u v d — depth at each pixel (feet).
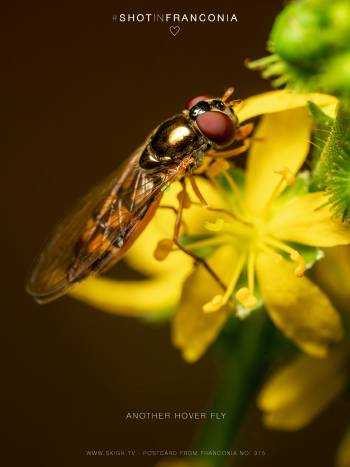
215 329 0.19
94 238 0.19
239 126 0.19
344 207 0.18
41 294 0.19
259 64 0.18
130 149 0.27
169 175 0.19
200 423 0.27
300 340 0.19
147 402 0.27
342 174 0.17
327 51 0.17
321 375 0.21
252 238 0.19
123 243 0.19
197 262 0.19
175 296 0.21
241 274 0.19
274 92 0.18
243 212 0.19
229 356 0.21
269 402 0.21
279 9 0.24
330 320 0.19
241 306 0.19
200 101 0.19
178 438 0.27
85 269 0.19
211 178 0.19
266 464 0.26
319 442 0.27
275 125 0.19
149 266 0.22
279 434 0.26
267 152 0.19
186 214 0.20
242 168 0.20
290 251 0.19
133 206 0.19
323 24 0.17
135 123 0.27
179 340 0.19
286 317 0.19
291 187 0.19
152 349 0.27
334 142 0.17
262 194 0.19
